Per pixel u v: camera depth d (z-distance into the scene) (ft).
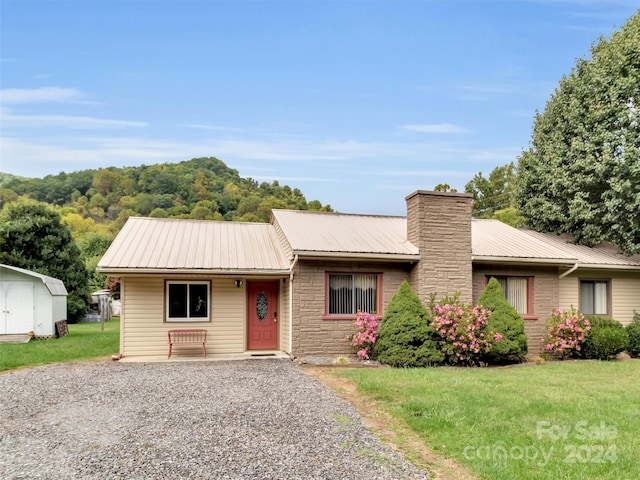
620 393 27.02
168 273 39.86
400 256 42.91
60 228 87.71
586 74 53.98
